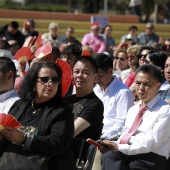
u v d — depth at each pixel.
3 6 44.78
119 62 16.25
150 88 9.16
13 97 9.05
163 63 12.99
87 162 9.18
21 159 7.52
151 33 27.88
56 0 58.41
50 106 7.99
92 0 51.59
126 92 11.04
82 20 37.81
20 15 35.56
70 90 11.77
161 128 8.99
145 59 14.05
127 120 9.56
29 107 8.18
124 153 8.91
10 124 7.49
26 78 8.15
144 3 47.78
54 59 11.98
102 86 11.18
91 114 9.25
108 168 8.89
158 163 9.02
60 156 7.89
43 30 33.56
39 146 7.54
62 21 35.88
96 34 26.55
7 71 9.02
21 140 7.52
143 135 9.09
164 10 48.41
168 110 9.09
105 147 8.95
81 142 8.84
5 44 15.93
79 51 13.02
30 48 14.46
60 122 7.75
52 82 7.96
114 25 37.19
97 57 11.02
